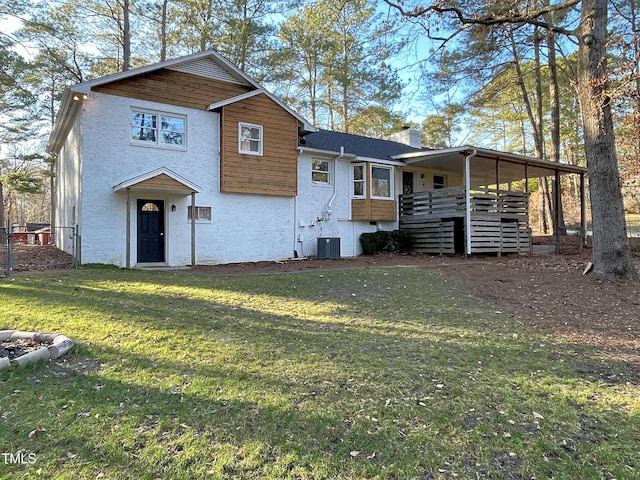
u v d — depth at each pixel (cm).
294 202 1422
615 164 922
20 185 2516
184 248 1188
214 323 538
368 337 503
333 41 2369
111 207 1079
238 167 1273
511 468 253
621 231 916
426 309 648
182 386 348
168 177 1077
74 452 253
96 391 333
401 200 1689
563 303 711
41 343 439
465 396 348
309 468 245
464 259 1328
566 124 2634
